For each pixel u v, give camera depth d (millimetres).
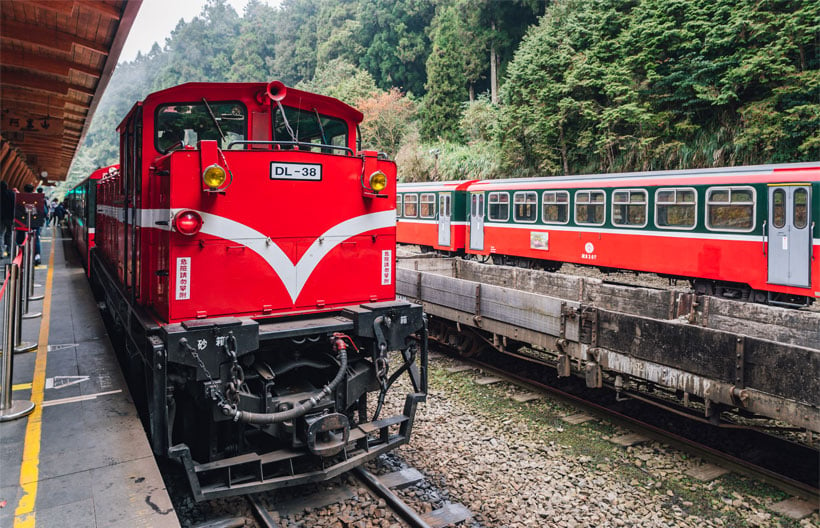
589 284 8586
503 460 5418
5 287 4867
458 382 7758
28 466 3980
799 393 4480
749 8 19234
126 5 7184
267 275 4543
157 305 4676
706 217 11695
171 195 4082
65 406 5051
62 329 7695
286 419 4066
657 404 6219
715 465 5352
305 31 73625
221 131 5023
